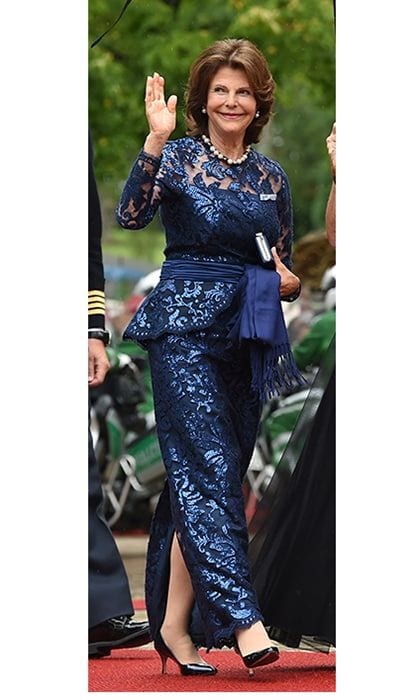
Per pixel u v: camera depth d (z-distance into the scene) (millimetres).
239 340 10359
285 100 27531
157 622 10727
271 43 24766
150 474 21359
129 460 21406
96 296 11617
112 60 24359
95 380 11531
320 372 11070
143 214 10383
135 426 21312
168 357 10422
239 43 10562
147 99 10359
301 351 19016
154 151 10305
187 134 10695
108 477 21500
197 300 10430
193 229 10438
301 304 22266
